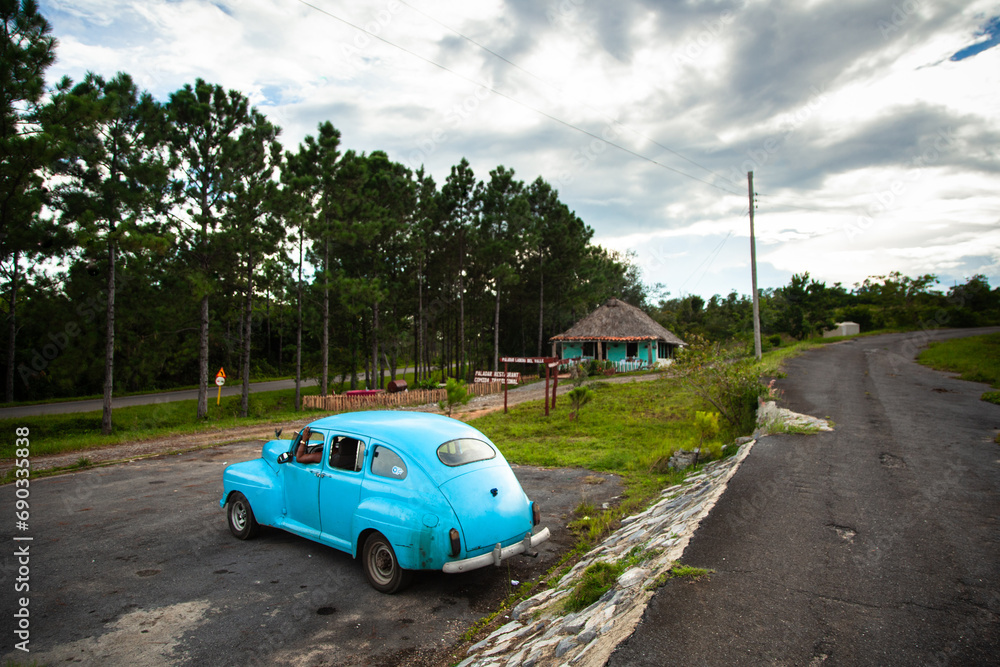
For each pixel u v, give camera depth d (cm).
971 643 303
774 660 289
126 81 1998
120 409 2928
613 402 1927
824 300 5125
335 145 2753
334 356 3731
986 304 4778
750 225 2648
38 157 1598
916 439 891
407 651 411
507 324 5097
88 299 2569
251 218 2453
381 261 3381
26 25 1619
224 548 639
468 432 589
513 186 3781
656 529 584
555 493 902
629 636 315
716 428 1218
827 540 467
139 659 396
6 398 3397
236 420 2183
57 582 539
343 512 562
